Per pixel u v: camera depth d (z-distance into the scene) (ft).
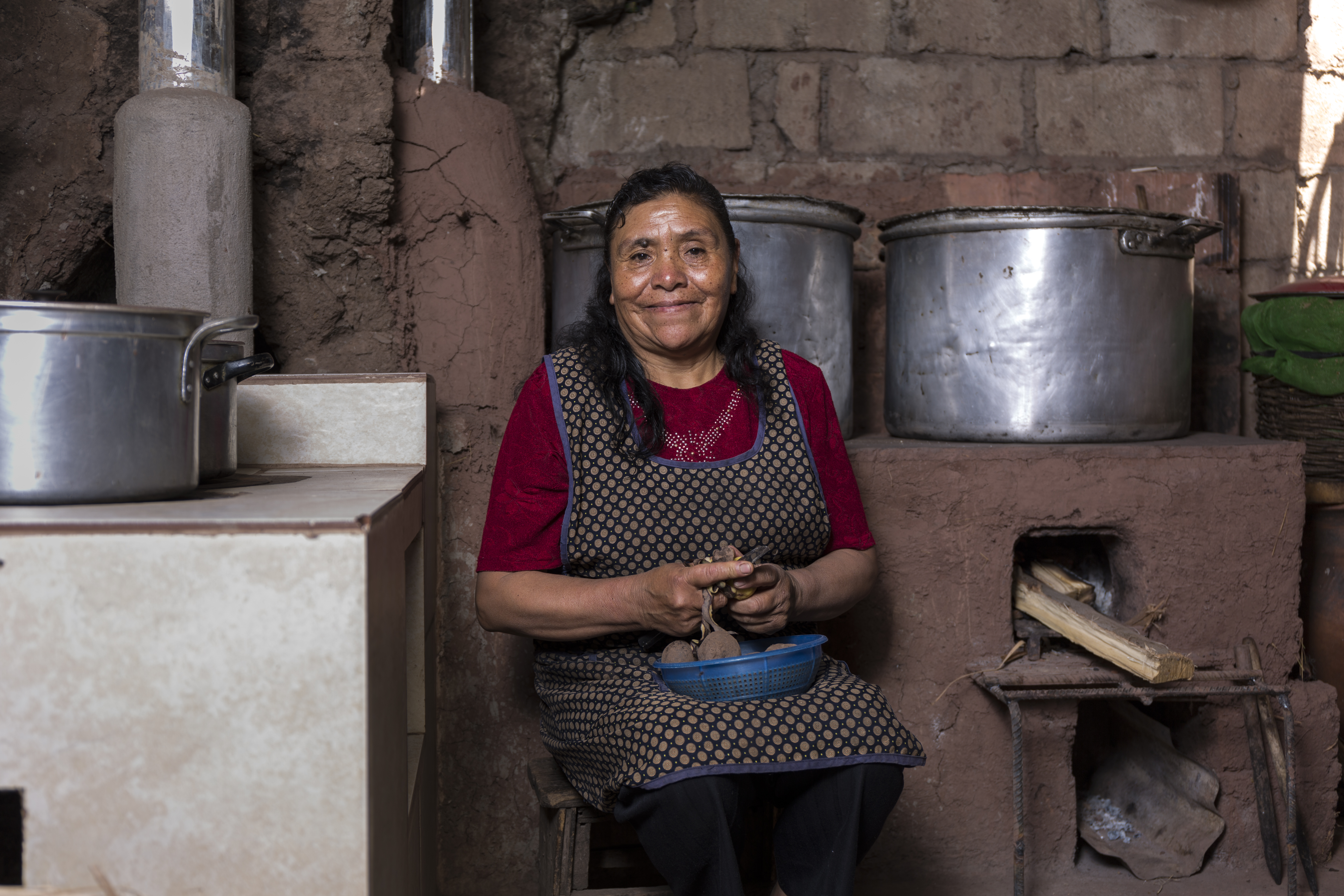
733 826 4.50
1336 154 10.26
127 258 6.45
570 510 5.40
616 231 5.64
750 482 5.50
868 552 5.90
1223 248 9.72
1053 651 7.48
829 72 9.63
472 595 7.07
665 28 9.50
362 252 7.16
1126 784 7.98
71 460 3.66
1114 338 7.34
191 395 4.03
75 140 7.16
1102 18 9.91
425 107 7.27
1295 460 7.30
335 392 6.25
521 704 7.11
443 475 7.08
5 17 7.11
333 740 3.25
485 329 7.34
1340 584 8.11
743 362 5.76
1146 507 7.20
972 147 9.77
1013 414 7.41
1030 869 7.22
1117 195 9.67
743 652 5.29
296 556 3.22
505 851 7.11
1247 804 7.38
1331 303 7.86
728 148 9.56
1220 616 7.29
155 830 3.22
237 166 6.56
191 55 6.61
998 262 7.37
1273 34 10.12
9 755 3.17
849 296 7.75
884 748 4.66
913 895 6.97
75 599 3.17
